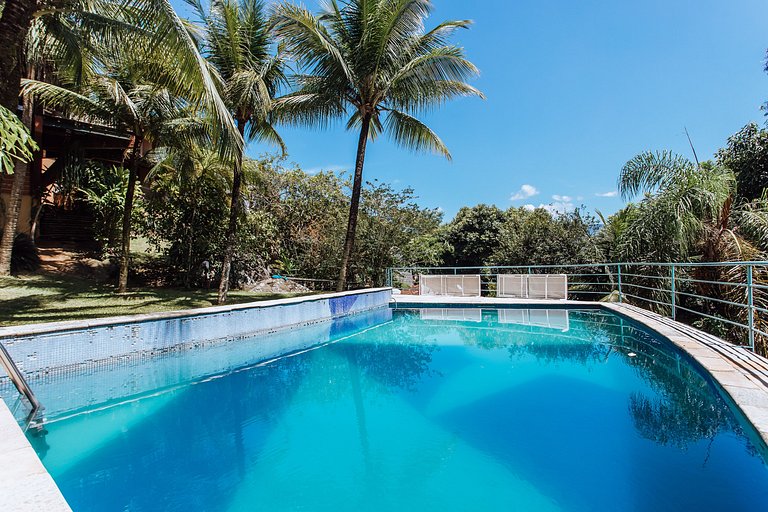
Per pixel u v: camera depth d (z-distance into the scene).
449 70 9.41
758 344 5.95
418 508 2.17
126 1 5.01
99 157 12.65
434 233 20.78
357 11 9.06
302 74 9.70
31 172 10.93
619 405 3.67
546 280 11.09
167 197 10.95
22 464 1.58
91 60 7.71
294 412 3.65
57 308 6.70
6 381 3.91
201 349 5.80
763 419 2.67
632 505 2.13
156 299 8.39
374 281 13.86
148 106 8.29
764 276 6.22
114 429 3.28
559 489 2.31
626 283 9.62
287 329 7.34
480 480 2.43
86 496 2.32
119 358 4.87
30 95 8.27
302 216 15.28
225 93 7.77
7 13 4.39
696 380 4.21
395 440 3.02
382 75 9.33
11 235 8.87
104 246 11.17
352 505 2.20
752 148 10.72
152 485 2.44
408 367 5.17
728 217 7.70
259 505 2.22
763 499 2.14
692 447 2.78
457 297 11.88
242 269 12.90
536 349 6.00
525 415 3.48
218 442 3.03
